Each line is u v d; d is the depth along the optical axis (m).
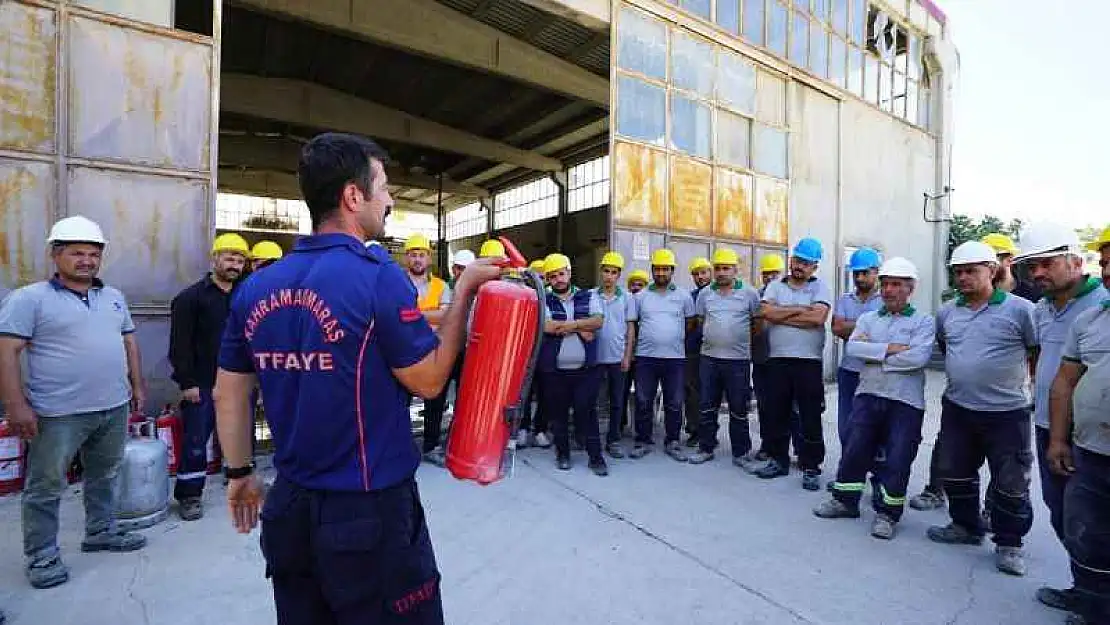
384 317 1.22
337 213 1.32
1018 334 3.01
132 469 3.20
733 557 3.09
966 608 2.62
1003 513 2.99
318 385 1.21
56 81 3.91
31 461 2.60
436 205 27.83
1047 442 2.80
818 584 2.81
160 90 4.25
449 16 10.22
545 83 11.55
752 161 8.35
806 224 9.22
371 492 1.24
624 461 4.86
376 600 1.24
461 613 2.49
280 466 1.28
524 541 3.23
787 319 4.37
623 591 2.71
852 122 10.11
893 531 3.42
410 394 1.34
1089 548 2.25
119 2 4.13
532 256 21.61
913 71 11.79
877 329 3.58
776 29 8.69
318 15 9.23
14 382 2.51
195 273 4.39
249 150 17.83
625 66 6.74
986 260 3.05
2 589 2.57
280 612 1.33
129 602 2.49
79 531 3.17
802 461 4.35
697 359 5.47
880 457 3.75
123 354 2.94
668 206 7.21
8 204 3.79
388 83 14.41
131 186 4.16
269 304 1.27
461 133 17.06
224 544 3.07
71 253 2.69
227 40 12.03
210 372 3.50
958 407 3.20
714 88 7.79
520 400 1.52
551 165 18.98
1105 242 2.28
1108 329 2.22
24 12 3.81
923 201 11.88
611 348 5.02
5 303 2.54
